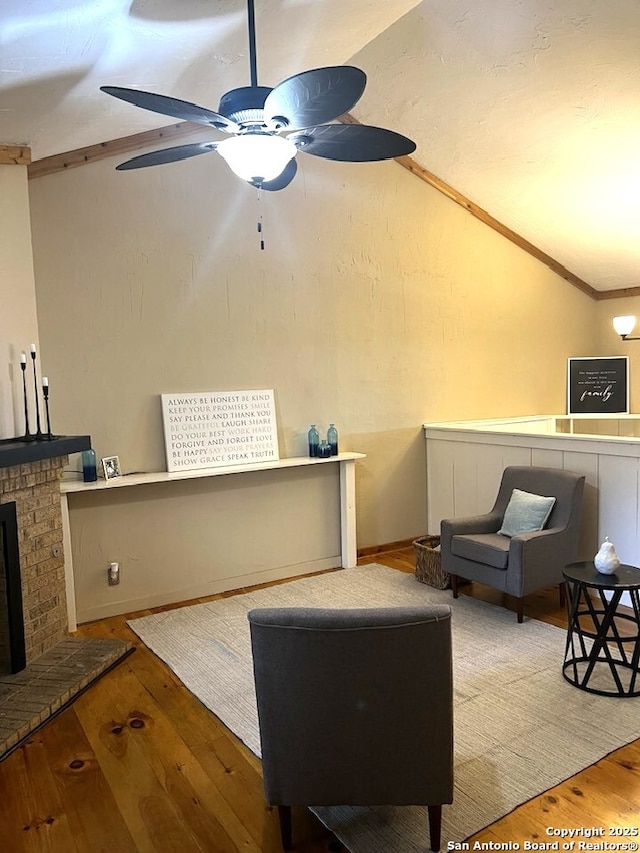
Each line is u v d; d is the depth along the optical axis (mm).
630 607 3840
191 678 3094
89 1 1993
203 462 4242
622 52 3406
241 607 4039
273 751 1912
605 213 4930
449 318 5414
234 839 2014
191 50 2691
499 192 5098
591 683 2916
